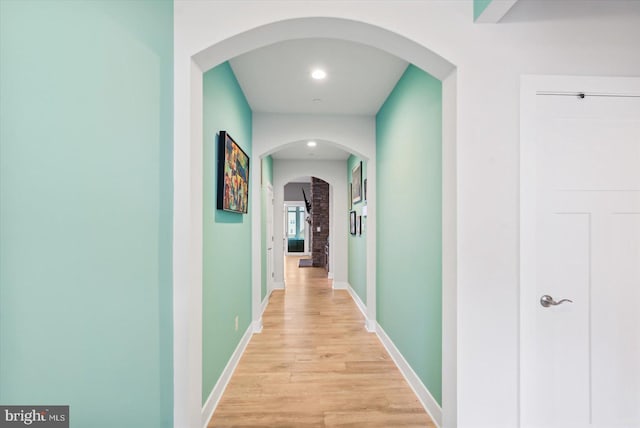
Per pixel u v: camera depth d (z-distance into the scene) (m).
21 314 1.15
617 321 1.61
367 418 2.01
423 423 1.96
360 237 4.79
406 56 1.69
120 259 1.31
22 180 1.15
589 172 1.61
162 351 1.41
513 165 1.57
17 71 1.14
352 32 1.61
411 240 2.44
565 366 1.59
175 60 1.48
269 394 2.29
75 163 1.23
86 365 1.25
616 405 1.61
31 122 1.16
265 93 3.06
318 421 1.98
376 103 3.32
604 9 1.62
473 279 1.55
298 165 6.26
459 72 1.57
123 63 1.33
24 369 1.16
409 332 2.49
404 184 2.62
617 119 1.62
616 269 1.62
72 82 1.23
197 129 1.55
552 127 1.60
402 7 1.56
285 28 1.57
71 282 1.22
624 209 1.62
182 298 1.45
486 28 1.58
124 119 1.33
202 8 1.50
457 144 1.56
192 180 1.49
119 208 1.31
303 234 14.53
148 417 1.37
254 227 3.67
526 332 1.57
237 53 1.64
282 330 3.71
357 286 5.06
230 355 2.58
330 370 2.67
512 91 1.58
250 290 3.62
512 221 1.57
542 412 1.58
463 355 1.55
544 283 1.59
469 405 1.55
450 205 1.62
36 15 1.17
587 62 1.60
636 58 1.62
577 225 1.61
